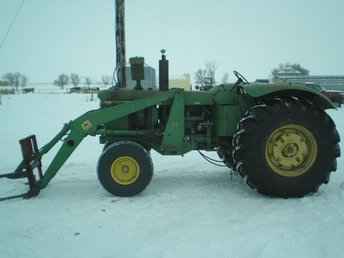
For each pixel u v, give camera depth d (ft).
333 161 13.46
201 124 14.82
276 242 9.55
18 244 9.62
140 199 13.06
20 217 11.45
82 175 16.90
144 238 9.87
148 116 15.03
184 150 14.75
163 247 9.35
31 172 13.37
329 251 9.07
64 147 13.84
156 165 19.02
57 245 9.54
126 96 14.66
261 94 13.00
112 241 9.71
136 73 14.92
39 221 11.12
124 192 13.29
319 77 133.49
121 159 13.26
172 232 10.21
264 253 8.99
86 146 26.13
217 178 16.10
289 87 13.28
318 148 13.25
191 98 14.61
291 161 13.37
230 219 11.10
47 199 13.19
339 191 13.88
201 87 17.46
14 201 13.00
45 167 18.92
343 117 46.70
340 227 10.45
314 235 9.93
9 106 73.20
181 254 8.98
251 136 12.96
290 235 9.95
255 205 12.34
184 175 16.72
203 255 8.92
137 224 10.80
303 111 13.12
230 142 14.98
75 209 12.12
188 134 15.12
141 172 13.26
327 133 13.30
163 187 14.65
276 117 12.96
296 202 12.64
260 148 12.96
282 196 13.17
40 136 30.71
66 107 69.82
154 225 10.70
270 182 13.02
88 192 14.06
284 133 13.30
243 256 8.86
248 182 13.24
